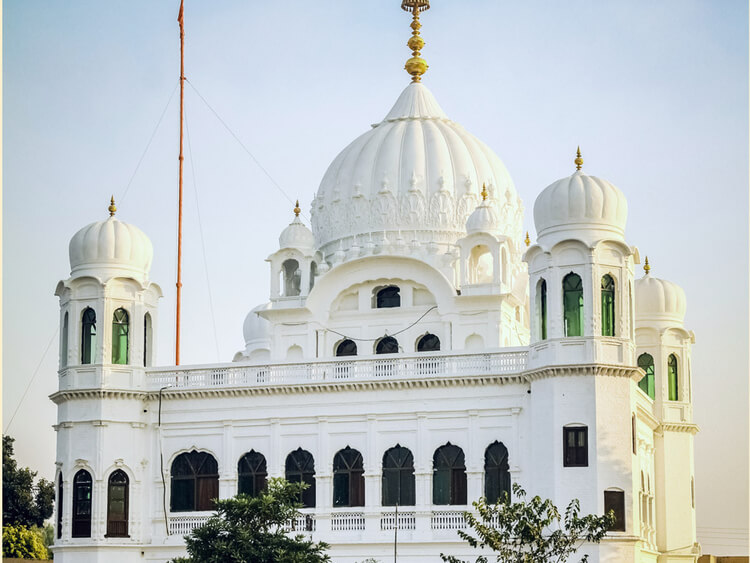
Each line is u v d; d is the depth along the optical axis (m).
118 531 78.44
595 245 72.94
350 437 76.94
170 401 80.38
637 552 71.75
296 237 87.44
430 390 75.88
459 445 75.12
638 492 74.25
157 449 80.12
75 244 81.62
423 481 75.00
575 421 71.56
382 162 88.62
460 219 87.56
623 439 71.62
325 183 91.31
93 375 79.69
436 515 74.38
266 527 64.06
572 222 73.81
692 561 89.62
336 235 89.25
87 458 78.75
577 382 71.94
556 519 69.62
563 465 71.31
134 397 80.06
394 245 86.50
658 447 90.75
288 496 64.50
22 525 109.62
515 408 74.19
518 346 81.81
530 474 73.12
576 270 73.38
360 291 85.50
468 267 84.12
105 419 79.00
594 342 72.12
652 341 92.75
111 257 81.06
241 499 63.69
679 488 90.50
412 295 84.69
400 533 74.75
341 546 75.25
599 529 69.44
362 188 88.44
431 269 83.56
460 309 82.94
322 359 78.38
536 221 75.62
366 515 75.44
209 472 79.44
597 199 73.88
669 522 89.81
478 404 74.88
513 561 63.62
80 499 78.88
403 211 87.12
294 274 88.69
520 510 65.00
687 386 92.81
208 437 79.44
